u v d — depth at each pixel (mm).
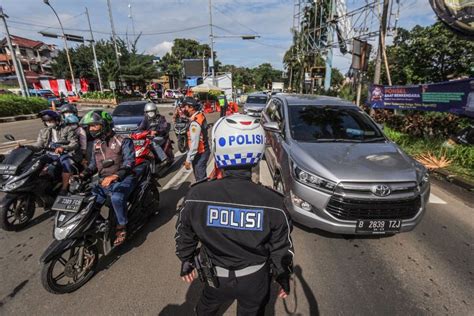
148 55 38250
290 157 3355
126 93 36719
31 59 48594
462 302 2326
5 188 3430
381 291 2455
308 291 2457
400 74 10984
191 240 1373
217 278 1332
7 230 3508
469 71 9273
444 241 3230
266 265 1367
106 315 2193
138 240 3301
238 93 38375
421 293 2430
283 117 4383
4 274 2713
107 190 2908
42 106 19250
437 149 6371
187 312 2223
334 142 3646
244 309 1417
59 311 2234
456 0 6043
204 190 1322
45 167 3777
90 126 2934
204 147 4324
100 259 2924
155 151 5320
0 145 8875
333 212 2816
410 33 10703
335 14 14703
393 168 2904
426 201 2955
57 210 2467
